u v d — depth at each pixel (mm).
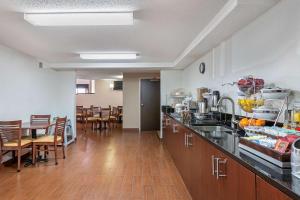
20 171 3791
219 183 1720
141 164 4188
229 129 2656
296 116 1702
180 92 6195
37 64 5531
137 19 2859
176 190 3004
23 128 4074
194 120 3590
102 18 2641
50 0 2309
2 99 4160
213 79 4059
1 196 2822
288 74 2045
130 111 9258
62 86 6680
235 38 3135
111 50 4602
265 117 1953
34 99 5383
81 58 5391
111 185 3180
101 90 11672
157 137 7250
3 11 2574
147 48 4453
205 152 2115
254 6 2242
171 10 2586
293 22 1975
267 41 2361
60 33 3449
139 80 9148
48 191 2975
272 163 1227
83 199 2742
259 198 1121
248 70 2771
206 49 4086
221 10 2576
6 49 4285
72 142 6340
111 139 6879
